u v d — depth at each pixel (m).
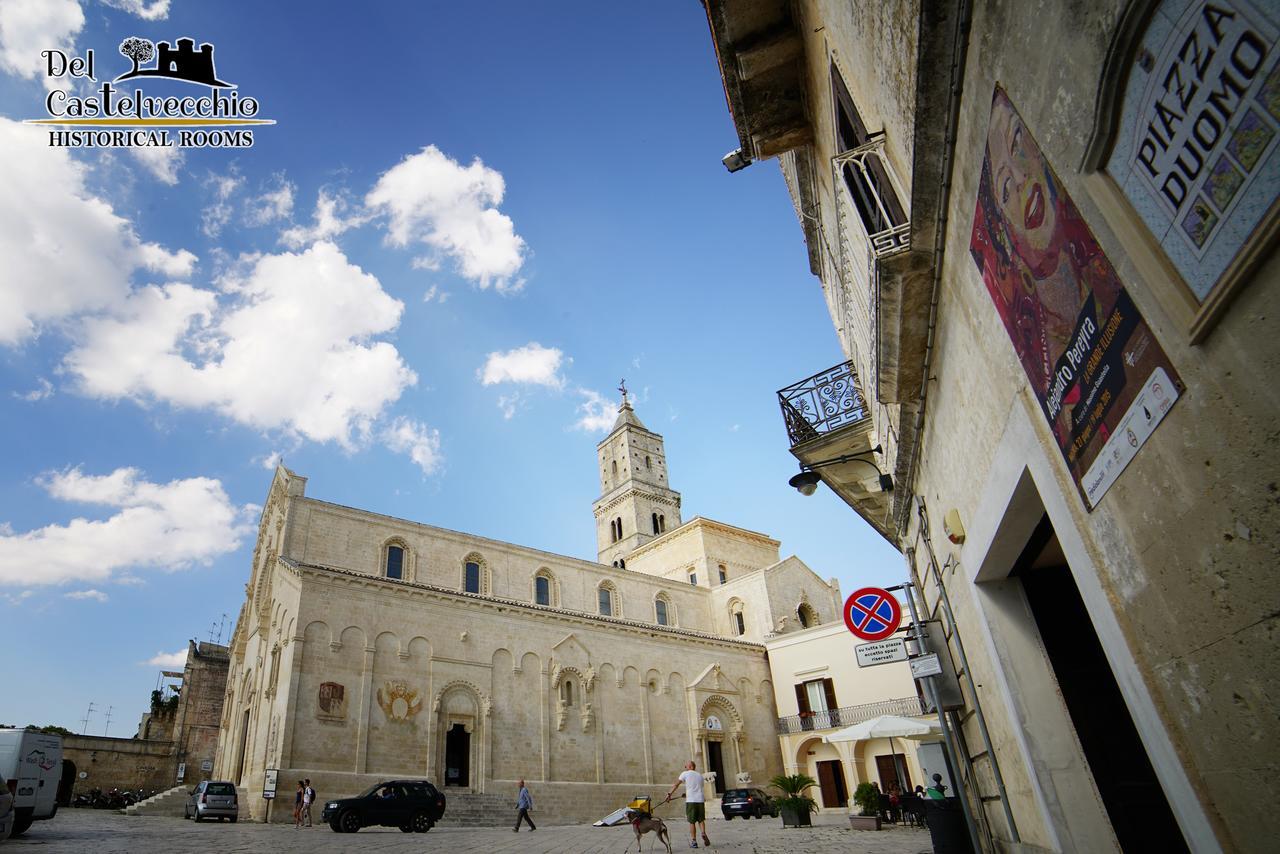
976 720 9.20
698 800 17.27
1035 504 5.38
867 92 6.66
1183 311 2.58
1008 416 4.95
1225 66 2.18
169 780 48.12
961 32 4.20
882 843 16.38
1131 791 6.15
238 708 38.94
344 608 31.08
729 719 43.31
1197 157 2.38
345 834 21.47
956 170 4.90
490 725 33.41
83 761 46.06
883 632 11.00
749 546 59.47
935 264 5.75
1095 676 6.58
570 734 36.31
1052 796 6.29
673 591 51.62
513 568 43.50
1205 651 2.93
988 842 10.39
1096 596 3.95
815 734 42.19
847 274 9.69
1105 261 3.10
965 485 6.83
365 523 38.59
